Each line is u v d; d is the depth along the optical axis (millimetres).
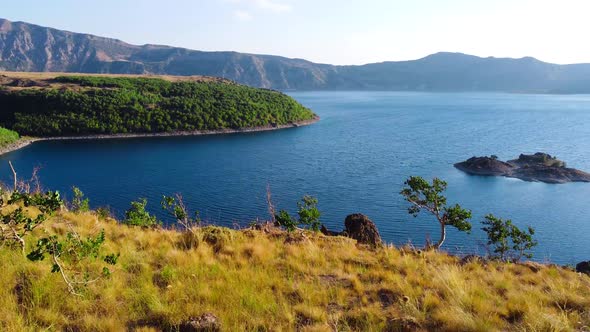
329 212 90125
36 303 8000
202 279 9797
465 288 9914
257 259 11703
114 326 7395
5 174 121750
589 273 17609
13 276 8930
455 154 153750
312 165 136875
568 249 71188
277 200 99125
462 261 13922
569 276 12438
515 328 8102
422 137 195625
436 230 79000
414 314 8367
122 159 147750
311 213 19625
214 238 13344
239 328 7504
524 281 11719
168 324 7695
